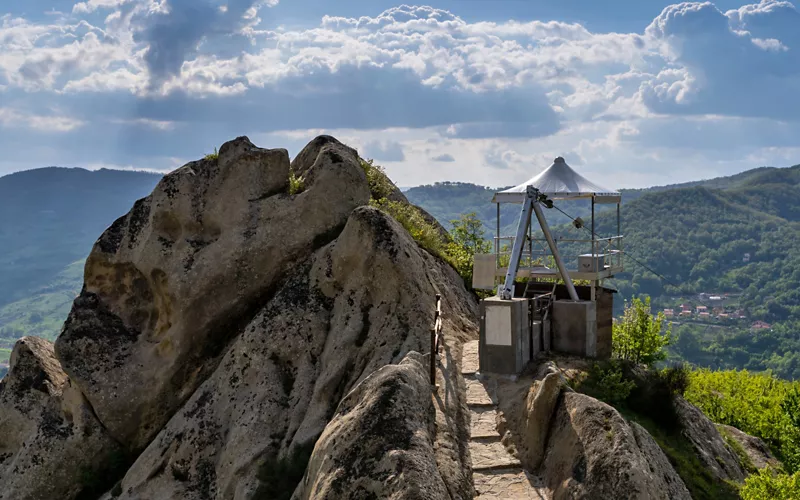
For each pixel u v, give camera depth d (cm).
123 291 2377
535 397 1571
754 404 3303
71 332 2297
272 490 1742
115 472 2191
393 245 2042
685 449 1983
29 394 2350
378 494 1213
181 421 2023
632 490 1302
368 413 1341
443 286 2372
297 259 2262
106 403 2205
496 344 1838
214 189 2303
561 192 2255
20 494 2181
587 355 2069
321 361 2000
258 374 2005
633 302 2502
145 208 2378
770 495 1905
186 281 2211
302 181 2370
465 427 1625
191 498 1884
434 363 1681
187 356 2219
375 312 2009
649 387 2053
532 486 1458
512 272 1967
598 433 1405
